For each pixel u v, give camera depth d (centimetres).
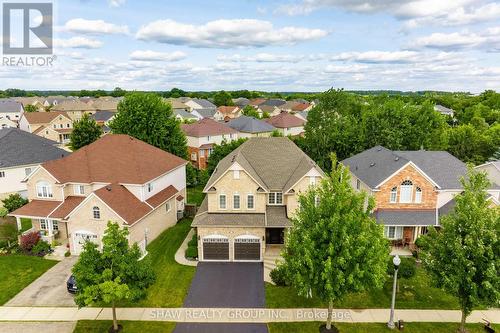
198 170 6419
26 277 2986
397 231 3594
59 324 2392
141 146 4331
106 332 2309
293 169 3875
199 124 7688
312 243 2088
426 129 5909
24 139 5459
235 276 3048
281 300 2695
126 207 3375
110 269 2142
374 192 3506
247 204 3472
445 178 3697
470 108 12356
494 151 6169
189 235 3909
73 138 6756
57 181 3603
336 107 6225
